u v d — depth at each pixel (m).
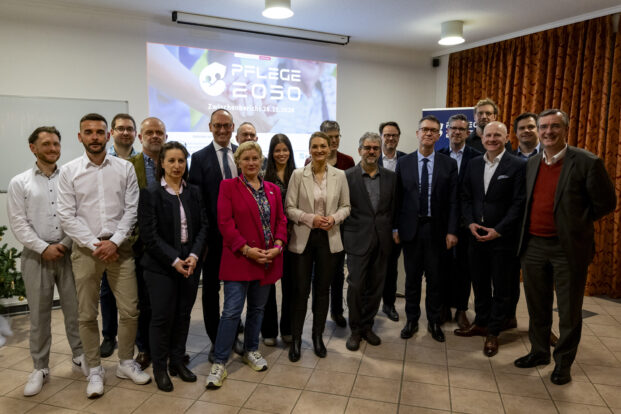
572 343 2.35
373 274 2.80
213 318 2.61
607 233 4.09
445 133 4.88
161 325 2.24
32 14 3.78
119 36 4.16
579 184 2.23
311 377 2.43
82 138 2.21
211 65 4.60
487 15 4.28
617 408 2.13
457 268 3.16
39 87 3.86
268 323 2.83
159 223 2.19
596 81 4.16
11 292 3.04
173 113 4.46
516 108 4.97
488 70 5.27
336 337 3.00
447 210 2.86
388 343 2.90
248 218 2.32
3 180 3.66
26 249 2.30
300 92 5.13
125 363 2.41
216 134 2.53
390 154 3.40
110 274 2.32
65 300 2.43
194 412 2.10
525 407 2.14
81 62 4.01
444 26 4.54
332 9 4.12
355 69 5.49
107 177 2.25
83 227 2.16
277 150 2.63
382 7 4.05
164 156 2.20
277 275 2.45
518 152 3.21
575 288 2.29
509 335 3.04
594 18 4.17
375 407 2.14
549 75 4.59
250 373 2.48
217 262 2.56
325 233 2.55
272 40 4.92
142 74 4.29
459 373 2.48
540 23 4.55
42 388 2.33
